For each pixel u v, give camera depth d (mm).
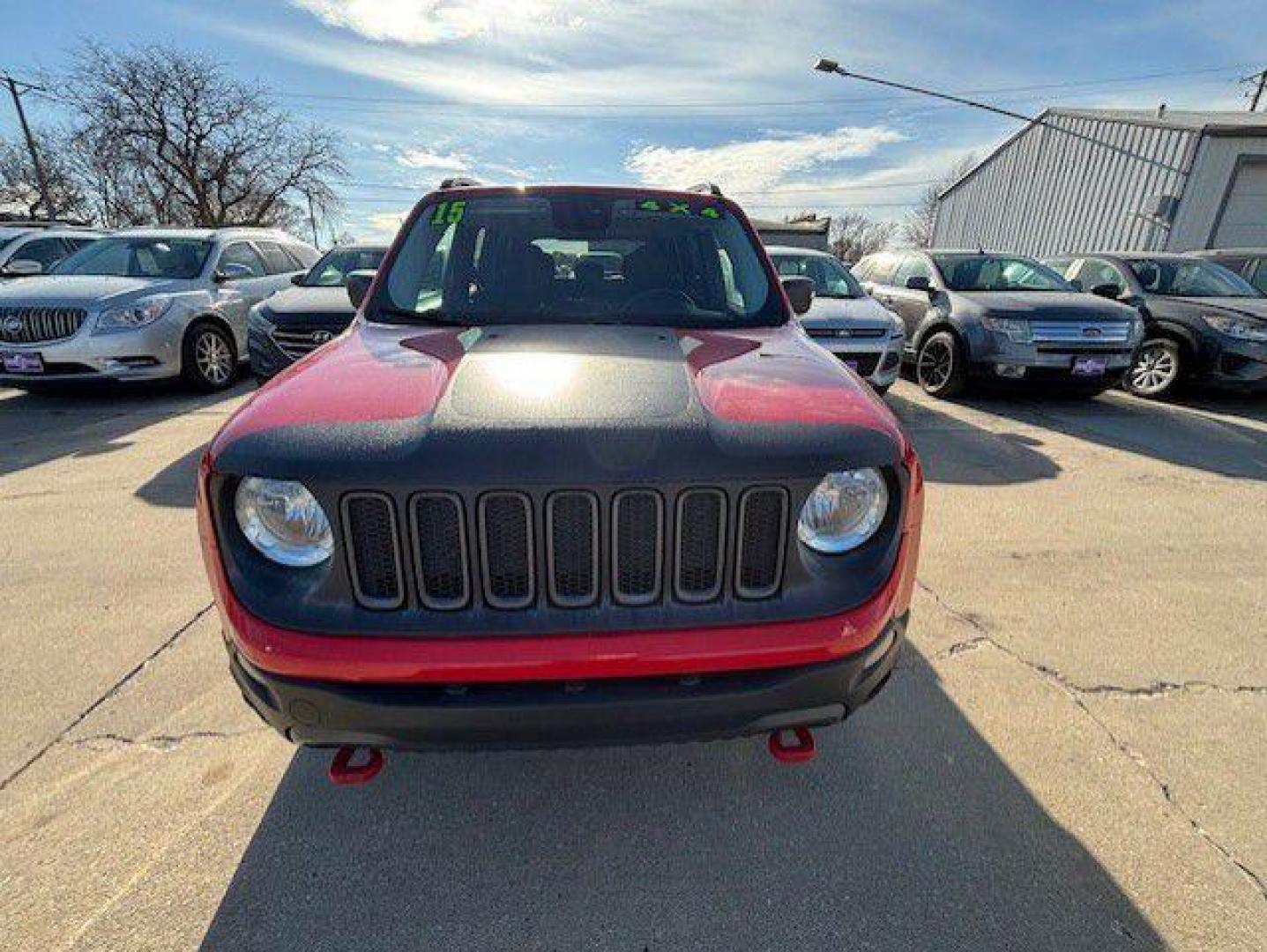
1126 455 5184
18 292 6051
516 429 1330
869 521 1474
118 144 31500
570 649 1325
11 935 1470
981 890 1605
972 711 2225
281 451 1324
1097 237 17344
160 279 6703
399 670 1309
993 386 6969
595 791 1881
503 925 1520
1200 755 2037
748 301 2430
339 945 1470
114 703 2215
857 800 1864
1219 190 14820
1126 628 2746
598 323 2242
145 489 4129
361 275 2645
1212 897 1585
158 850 1681
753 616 1387
